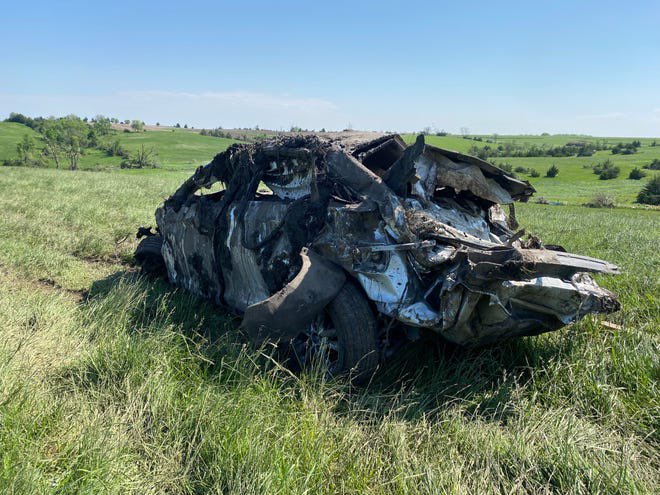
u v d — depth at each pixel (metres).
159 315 4.90
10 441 2.61
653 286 5.86
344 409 3.40
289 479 2.47
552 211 26.62
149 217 11.70
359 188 3.94
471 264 3.16
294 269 4.07
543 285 3.32
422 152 4.05
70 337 4.09
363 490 2.59
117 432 2.89
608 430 3.22
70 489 2.36
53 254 7.19
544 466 2.77
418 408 3.39
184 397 3.24
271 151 4.70
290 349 3.97
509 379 3.79
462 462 2.79
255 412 3.05
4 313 4.36
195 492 2.57
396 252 3.59
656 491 2.62
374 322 3.66
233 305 4.86
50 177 25.17
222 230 4.89
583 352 3.99
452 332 3.46
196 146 106.31
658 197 46.38
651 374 3.67
